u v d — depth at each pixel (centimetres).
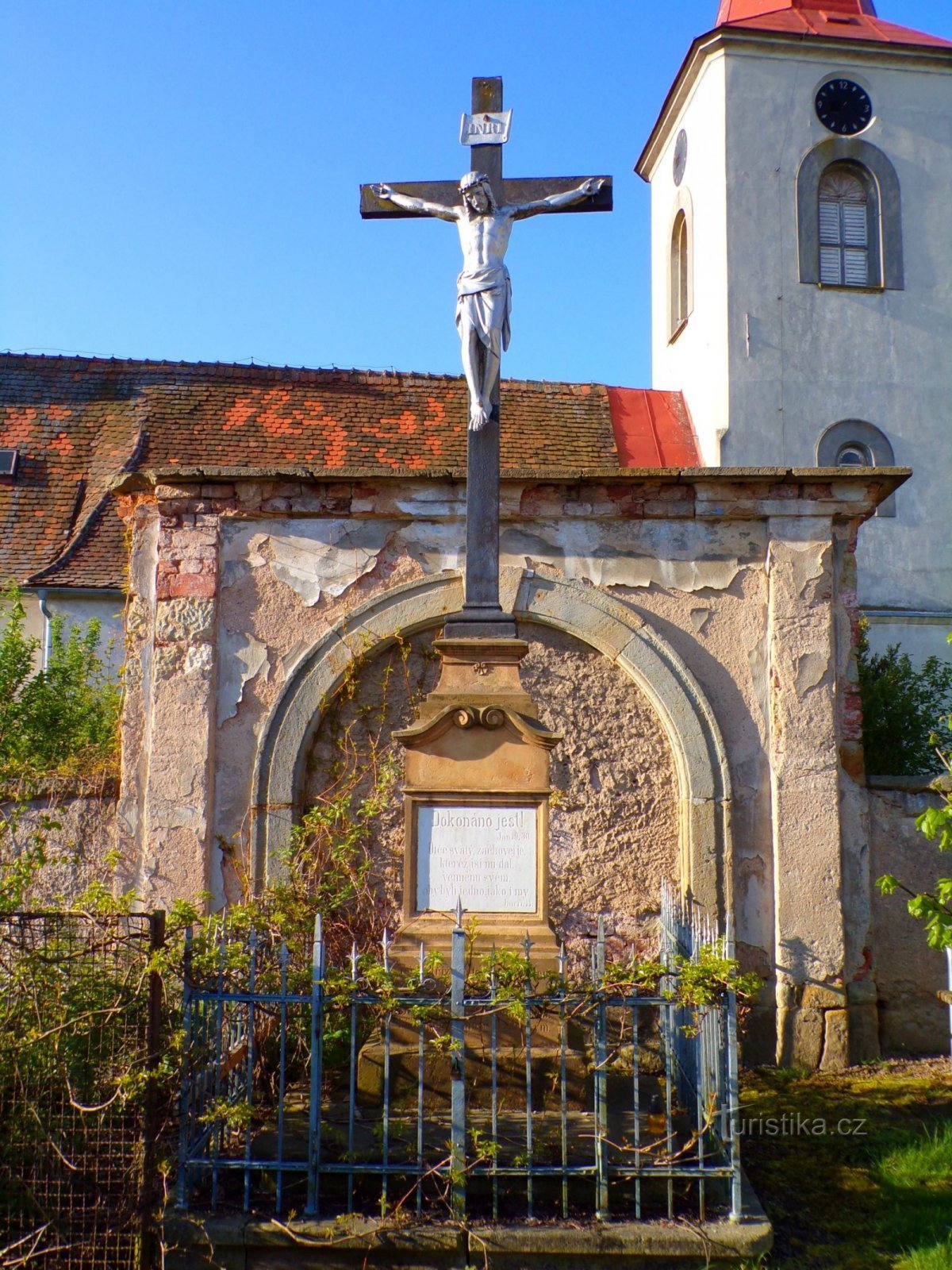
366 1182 536
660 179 2341
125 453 1717
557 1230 507
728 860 853
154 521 906
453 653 689
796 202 1966
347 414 1802
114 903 571
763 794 866
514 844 667
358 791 881
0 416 1766
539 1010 535
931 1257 515
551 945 652
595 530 893
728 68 1995
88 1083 543
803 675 872
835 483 881
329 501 893
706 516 889
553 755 880
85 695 1211
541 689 886
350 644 879
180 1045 523
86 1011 530
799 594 880
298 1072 722
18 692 1176
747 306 1930
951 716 823
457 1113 519
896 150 2000
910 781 884
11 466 1694
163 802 860
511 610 881
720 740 864
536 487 891
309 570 891
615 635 878
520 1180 539
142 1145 524
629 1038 823
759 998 843
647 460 1902
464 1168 514
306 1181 533
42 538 1622
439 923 658
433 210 713
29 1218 523
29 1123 530
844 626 891
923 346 1952
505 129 717
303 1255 505
